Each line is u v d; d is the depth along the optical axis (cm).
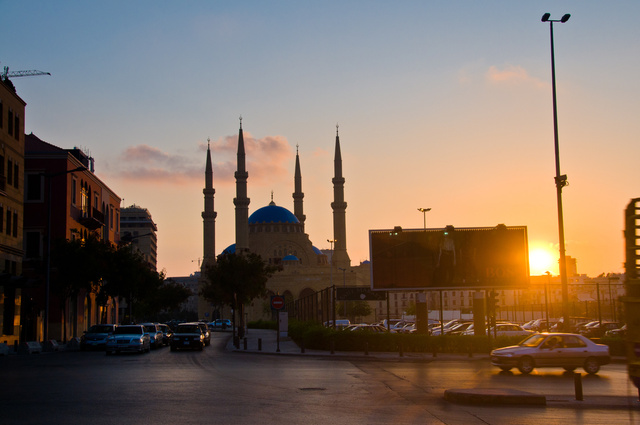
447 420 1723
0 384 2525
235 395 2191
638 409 1931
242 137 17888
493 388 2273
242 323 8431
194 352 4991
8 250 5400
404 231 5231
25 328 6172
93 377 2811
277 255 19400
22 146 5775
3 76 7156
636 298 1411
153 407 1909
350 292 5612
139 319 12550
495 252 5178
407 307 17438
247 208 17538
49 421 1666
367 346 4475
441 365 3594
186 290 14588
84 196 7700
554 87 3916
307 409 1895
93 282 6675
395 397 2173
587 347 3047
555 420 1736
